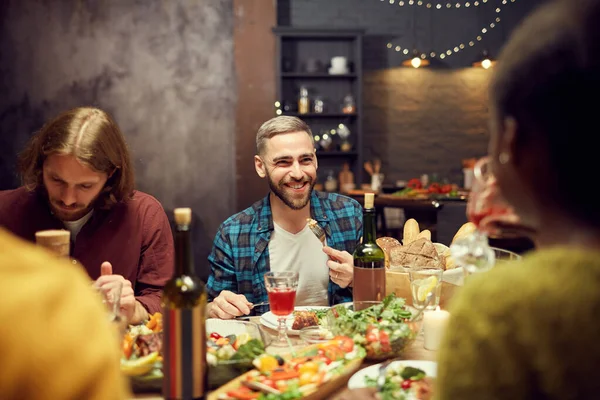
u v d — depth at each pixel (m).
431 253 1.74
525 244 4.07
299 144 2.15
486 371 0.55
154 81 5.73
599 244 0.56
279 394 1.05
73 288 0.48
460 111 7.48
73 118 1.79
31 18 5.57
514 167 0.59
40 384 0.44
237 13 6.01
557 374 0.53
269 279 1.44
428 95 7.44
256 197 6.00
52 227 1.96
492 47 7.47
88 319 0.48
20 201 1.97
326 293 2.22
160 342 1.18
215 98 5.82
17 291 0.45
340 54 7.00
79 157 1.71
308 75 6.54
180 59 5.75
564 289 0.54
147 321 1.51
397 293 1.66
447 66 7.45
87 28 5.63
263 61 6.07
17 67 5.57
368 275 1.55
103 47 5.66
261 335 1.31
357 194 6.16
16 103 5.59
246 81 6.03
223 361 1.17
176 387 1.00
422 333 1.57
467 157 7.50
